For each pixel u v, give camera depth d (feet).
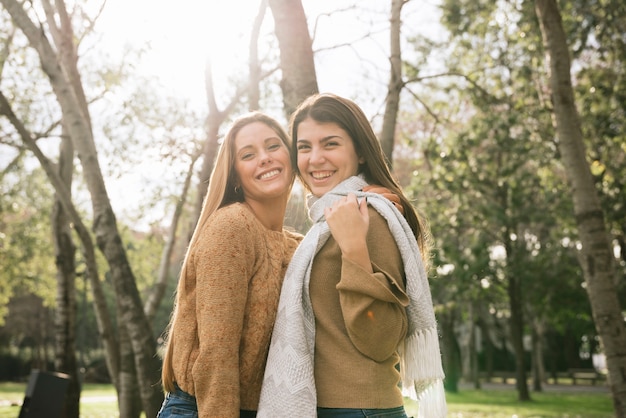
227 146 9.62
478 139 45.39
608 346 23.26
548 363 157.48
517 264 69.00
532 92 42.75
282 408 7.89
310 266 8.27
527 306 94.32
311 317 8.25
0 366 142.82
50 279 74.69
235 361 8.12
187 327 8.50
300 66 15.94
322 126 9.12
